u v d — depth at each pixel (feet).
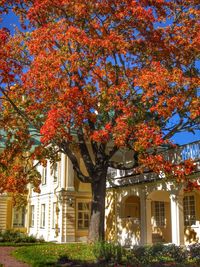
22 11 63.52
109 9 58.03
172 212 74.02
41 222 114.73
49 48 56.08
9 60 54.80
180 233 71.92
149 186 82.07
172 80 53.62
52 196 108.88
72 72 56.13
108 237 96.17
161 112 53.42
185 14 61.93
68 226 101.91
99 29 57.72
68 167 105.40
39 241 103.24
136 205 101.96
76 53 54.90
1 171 62.54
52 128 51.55
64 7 59.06
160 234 94.22
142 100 54.29
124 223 91.20
